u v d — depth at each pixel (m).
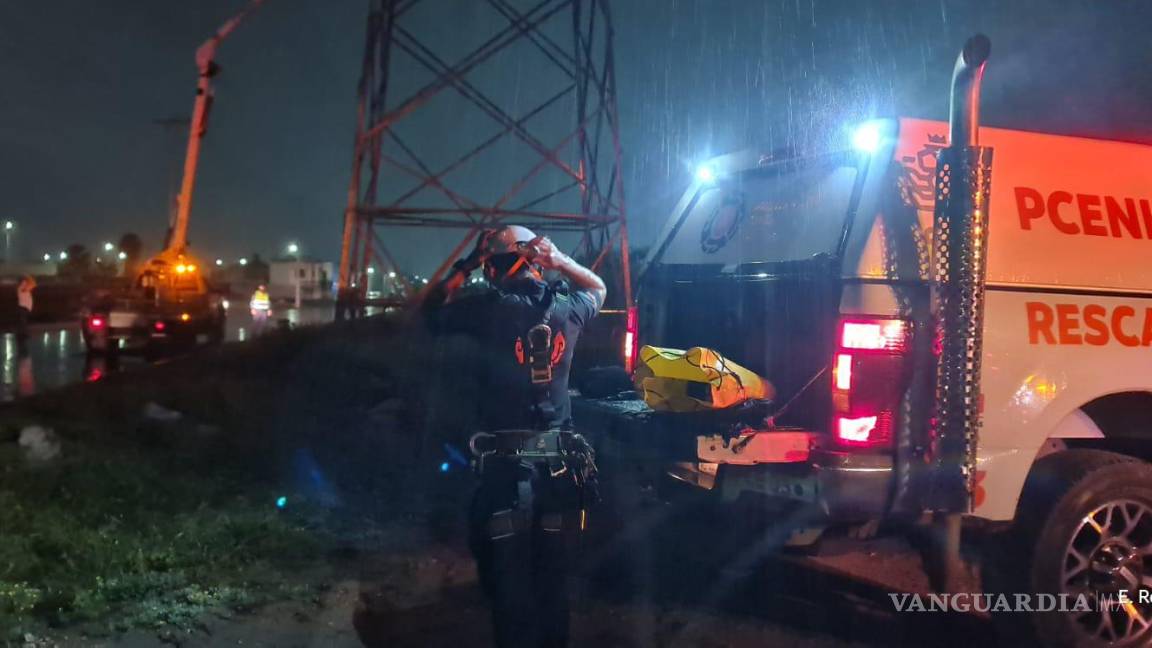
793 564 5.66
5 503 5.56
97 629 4.31
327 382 9.97
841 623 4.80
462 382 3.90
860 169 4.26
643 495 4.70
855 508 3.95
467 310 3.85
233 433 8.00
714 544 5.11
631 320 5.84
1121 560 4.35
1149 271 4.59
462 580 5.28
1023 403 4.20
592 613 4.87
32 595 4.45
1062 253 4.41
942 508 3.98
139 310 18.02
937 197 4.04
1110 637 4.37
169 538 5.37
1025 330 4.24
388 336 10.77
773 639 4.59
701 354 4.36
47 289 31.56
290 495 6.45
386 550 5.72
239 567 5.18
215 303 19.94
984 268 3.98
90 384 10.88
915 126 4.24
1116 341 4.41
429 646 4.40
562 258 3.95
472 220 12.84
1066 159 4.61
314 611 4.75
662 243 5.86
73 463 6.55
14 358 17.77
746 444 4.04
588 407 5.02
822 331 4.21
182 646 4.24
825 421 4.15
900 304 4.01
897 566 5.69
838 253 4.14
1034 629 4.26
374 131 12.10
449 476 7.16
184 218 18.55
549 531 3.69
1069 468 4.25
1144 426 4.61
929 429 3.99
